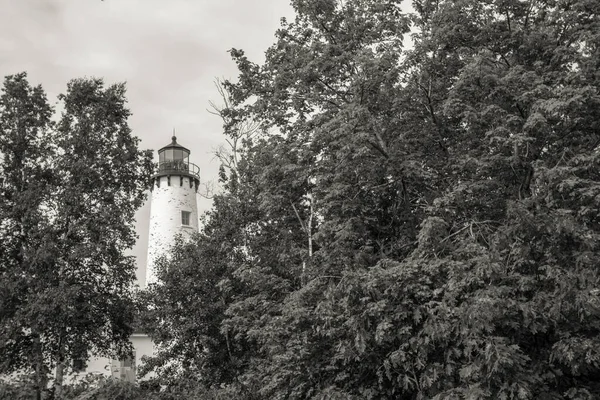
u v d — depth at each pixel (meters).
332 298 12.48
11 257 22.56
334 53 16.89
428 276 11.66
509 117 12.82
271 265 19.44
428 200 15.27
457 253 11.55
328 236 15.15
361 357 12.62
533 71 13.50
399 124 15.87
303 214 19.55
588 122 13.26
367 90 14.76
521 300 11.27
